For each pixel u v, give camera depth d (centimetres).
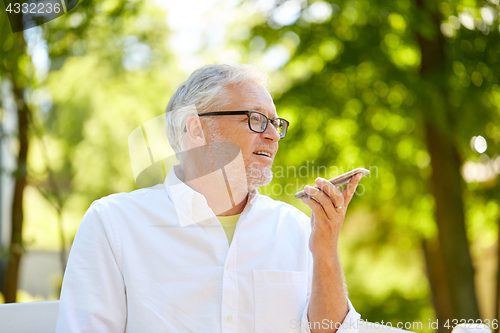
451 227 377
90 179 484
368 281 572
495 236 477
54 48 356
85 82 453
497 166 399
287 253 134
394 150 413
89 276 116
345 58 375
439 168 381
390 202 457
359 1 348
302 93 389
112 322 116
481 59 361
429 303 544
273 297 125
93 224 121
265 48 400
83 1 342
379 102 388
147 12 420
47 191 371
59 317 113
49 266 465
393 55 397
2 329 130
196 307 118
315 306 125
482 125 371
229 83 132
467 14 370
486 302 484
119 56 430
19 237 330
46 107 464
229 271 122
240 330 120
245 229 130
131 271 118
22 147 344
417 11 340
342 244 522
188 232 123
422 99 348
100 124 487
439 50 366
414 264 557
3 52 304
